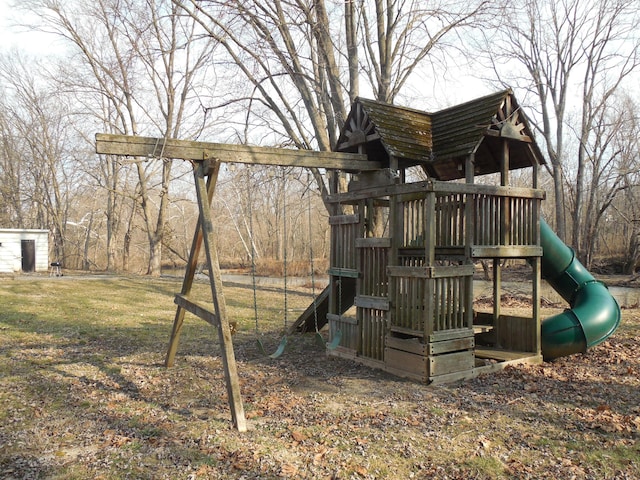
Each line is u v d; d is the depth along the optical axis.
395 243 7.37
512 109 7.75
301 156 6.86
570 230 37.53
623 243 34.03
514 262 33.50
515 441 4.75
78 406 5.76
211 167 5.89
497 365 7.46
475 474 4.05
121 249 48.94
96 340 9.70
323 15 15.26
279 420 5.34
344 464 4.22
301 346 9.51
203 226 5.83
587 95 27.06
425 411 5.62
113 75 26.69
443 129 8.01
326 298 9.48
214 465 4.20
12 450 4.52
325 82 16.88
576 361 8.09
